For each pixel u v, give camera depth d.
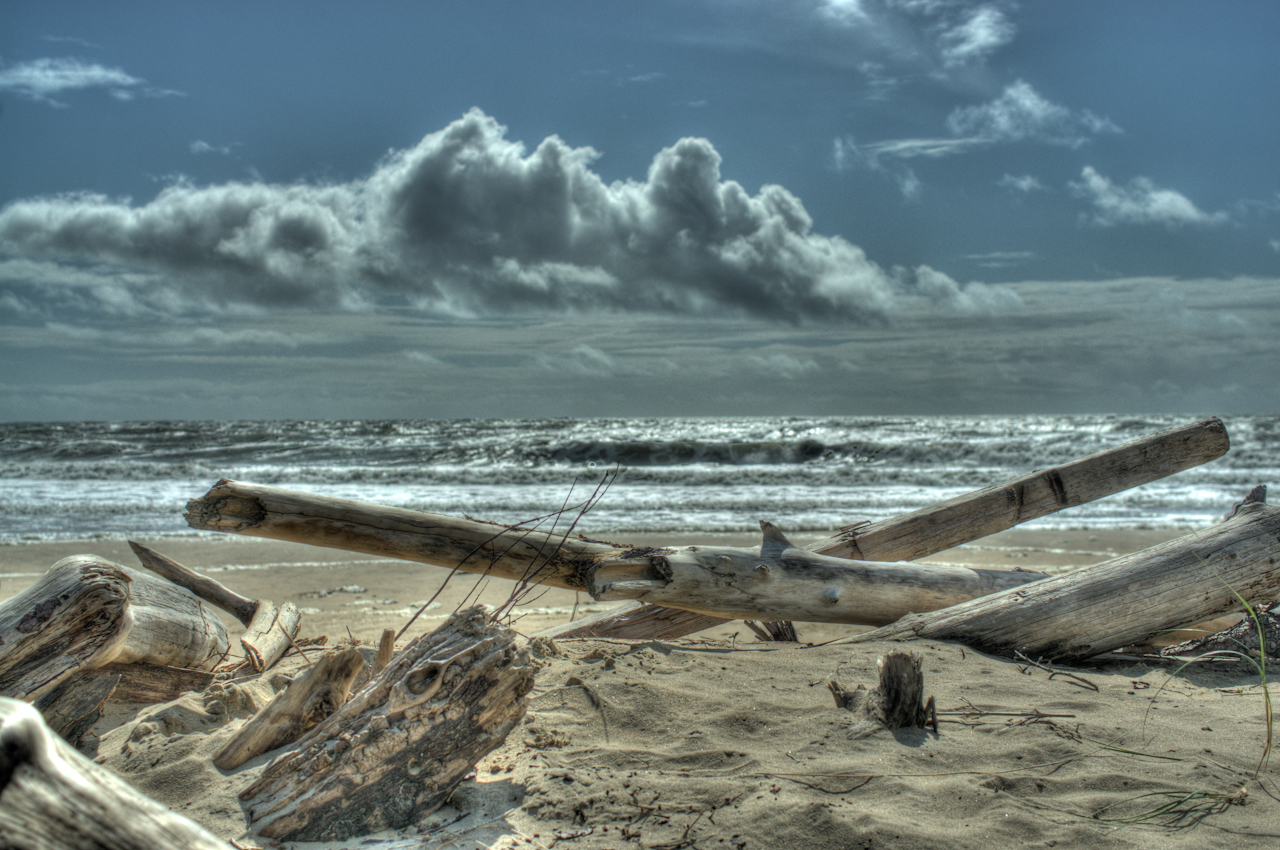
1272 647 4.11
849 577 4.59
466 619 2.41
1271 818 2.40
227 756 2.61
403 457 29.78
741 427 54.44
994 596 4.39
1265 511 4.52
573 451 28.86
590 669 3.64
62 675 2.51
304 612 6.49
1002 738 3.02
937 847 2.24
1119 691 3.64
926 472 19.38
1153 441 5.26
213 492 3.72
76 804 1.07
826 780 2.66
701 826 2.35
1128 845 2.26
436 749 2.33
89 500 15.34
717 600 4.37
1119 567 4.32
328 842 2.25
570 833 2.31
